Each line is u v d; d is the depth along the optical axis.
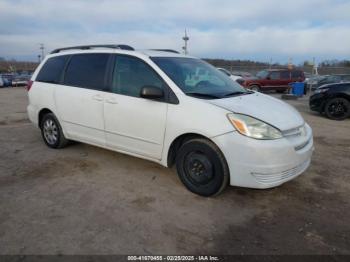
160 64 3.98
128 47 4.51
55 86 5.10
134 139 4.09
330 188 3.95
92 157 5.01
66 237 2.84
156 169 4.50
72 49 5.14
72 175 4.29
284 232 2.98
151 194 3.72
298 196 3.72
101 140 4.54
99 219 3.16
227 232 2.96
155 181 4.09
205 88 3.97
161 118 3.75
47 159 4.93
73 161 4.83
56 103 5.06
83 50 4.90
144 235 2.89
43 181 4.09
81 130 4.79
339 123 8.70
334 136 6.89
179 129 3.60
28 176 4.25
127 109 4.06
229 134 3.30
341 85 9.20
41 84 5.38
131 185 3.97
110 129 4.34
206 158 3.51
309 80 20.92
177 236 2.89
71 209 3.36
